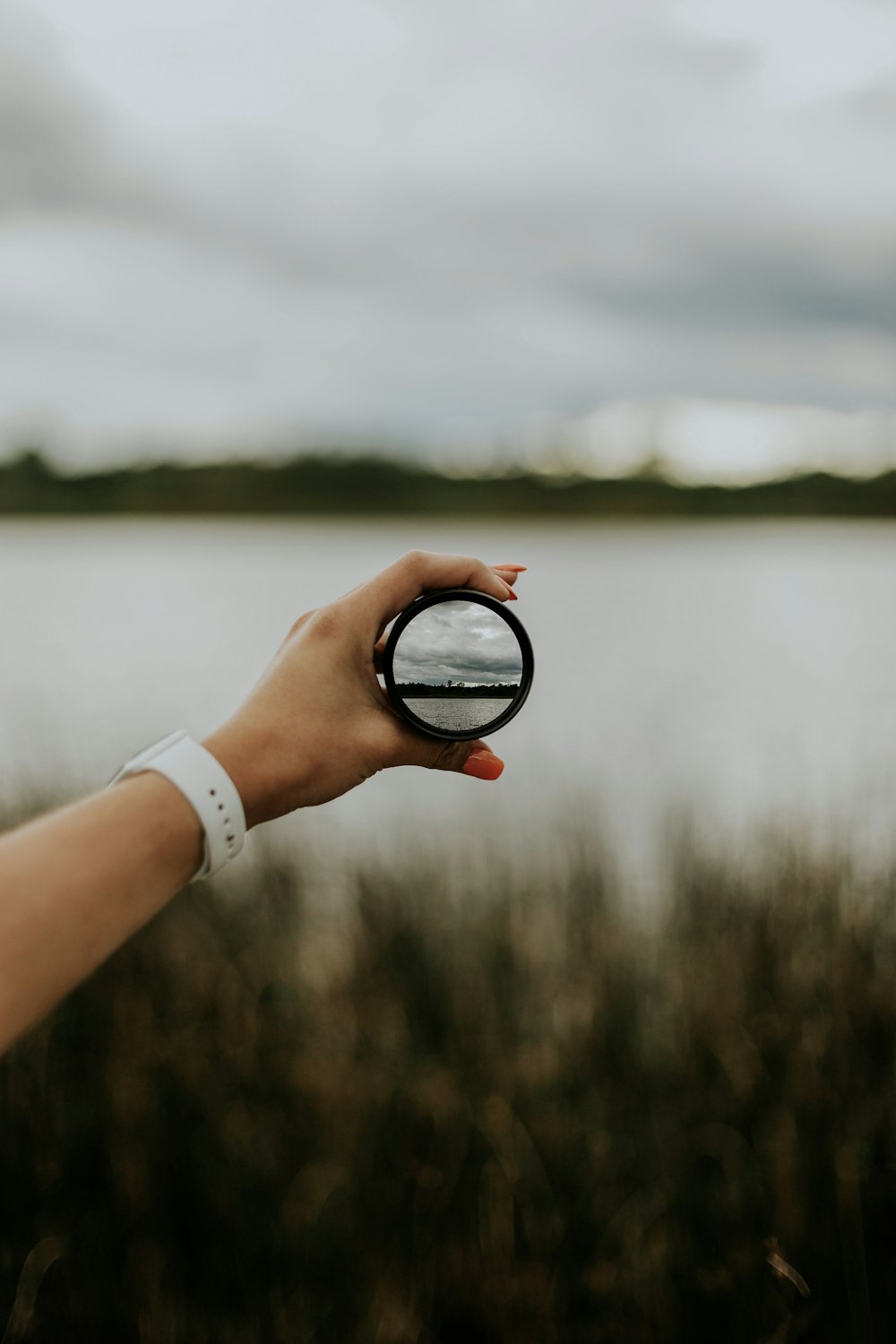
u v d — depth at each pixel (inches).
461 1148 97.3
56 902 29.7
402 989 125.6
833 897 133.0
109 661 642.2
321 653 44.0
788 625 842.8
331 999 125.5
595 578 1494.8
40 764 199.0
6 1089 99.3
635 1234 90.9
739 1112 101.7
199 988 121.4
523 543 2400.3
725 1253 87.9
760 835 164.7
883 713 398.0
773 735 352.2
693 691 498.6
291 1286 87.9
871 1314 83.0
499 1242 89.3
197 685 537.3
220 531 2893.7
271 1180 95.7
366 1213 93.6
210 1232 91.8
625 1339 85.3
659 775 259.3
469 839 171.6
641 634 778.2
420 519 2583.7
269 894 152.5
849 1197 88.8
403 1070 110.9
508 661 49.1
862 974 115.3
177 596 1214.9
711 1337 84.7
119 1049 108.3
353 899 145.6
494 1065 110.7
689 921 142.9
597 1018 117.0
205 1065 108.6
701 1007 117.2
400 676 46.6
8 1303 87.0
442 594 48.0
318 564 1870.1
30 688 500.1
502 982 129.6
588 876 155.7
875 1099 99.7
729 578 1488.7
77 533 2869.1
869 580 1446.9
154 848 32.9
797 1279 77.6
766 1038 110.4
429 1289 86.4
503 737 363.6
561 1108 105.3
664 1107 105.2
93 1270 88.1
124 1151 96.4
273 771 39.6
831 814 159.9
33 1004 28.8
